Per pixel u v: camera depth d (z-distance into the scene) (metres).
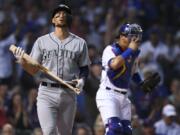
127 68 23.02
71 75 22.45
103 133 30.23
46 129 22.23
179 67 43.28
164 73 41.81
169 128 33.50
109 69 22.89
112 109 22.78
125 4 47.84
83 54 22.61
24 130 33.72
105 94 23.02
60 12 22.41
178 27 48.56
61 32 22.55
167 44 44.66
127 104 23.23
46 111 22.27
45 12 46.38
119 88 23.03
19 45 40.09
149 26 47.09
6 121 33.69
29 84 38.41
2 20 44.97
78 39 22.67
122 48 23.02
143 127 32.97
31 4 47.88
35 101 34.53
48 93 22.33
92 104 33.53
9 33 41.28
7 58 40.16
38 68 22.02
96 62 34.44
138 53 23.33
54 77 21.98
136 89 35.62
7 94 36.47
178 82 38.19
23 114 34.03
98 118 30.59
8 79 39.94
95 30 45.19
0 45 40.25
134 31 22.61
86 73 22.64
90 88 33.41
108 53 22.97
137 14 46.84
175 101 36.59
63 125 22.70
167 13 49.22
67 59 22.41
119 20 44.25
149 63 41.75
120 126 22.66
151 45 42.97
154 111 35.22
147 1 48.59
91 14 47.53
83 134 31.48
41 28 43.69
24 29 43.41
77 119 34.31
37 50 22.50
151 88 24.08
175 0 50.25
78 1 48.47
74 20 44.09
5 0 48.53
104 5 48.16
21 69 39.53
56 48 22.42
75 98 22.66
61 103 22.38
